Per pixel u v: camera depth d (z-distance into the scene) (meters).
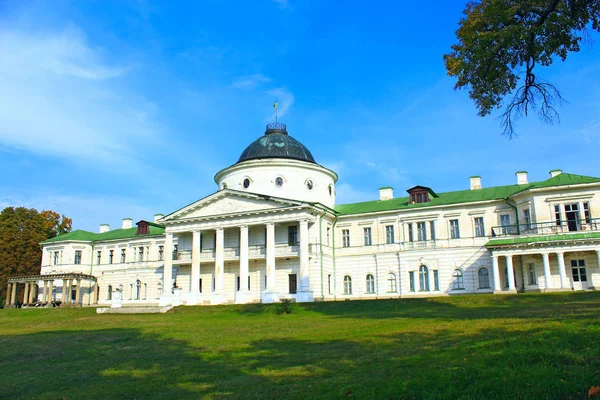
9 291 72.00
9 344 28.33
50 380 17.91
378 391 11.82
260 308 41.78
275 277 52.56
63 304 66.69
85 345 26.70
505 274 47.69
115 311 49.31
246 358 19.20
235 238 55.25
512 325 19.47
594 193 44.75
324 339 22.45
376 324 26.17
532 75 18.61
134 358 21.47
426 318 27.16
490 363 12.84
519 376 11.32
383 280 53.41
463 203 51.16
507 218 49.84
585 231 43.56
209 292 55.38
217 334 27.45
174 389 15.12
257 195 51.09
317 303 41.94
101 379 17.55
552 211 45.91
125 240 72.88
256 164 55.38
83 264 74.94
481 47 18.59
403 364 14.37
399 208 54.12
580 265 43.97
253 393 13.62
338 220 56.84
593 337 14.11
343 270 55.44
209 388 14.82
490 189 53.81
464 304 34.75
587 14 17.72
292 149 57.91
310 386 13.54
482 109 20.47
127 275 69.38
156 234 69.62
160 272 66.69
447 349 15.71
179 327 32.47
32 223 80.44
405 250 52.78
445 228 51.84
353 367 15.23
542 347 13.66
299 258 52.19
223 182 58.69
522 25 18.27
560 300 32.22
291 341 22.72
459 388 11.31
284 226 53.16
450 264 50.59
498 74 19.31
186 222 55.00
